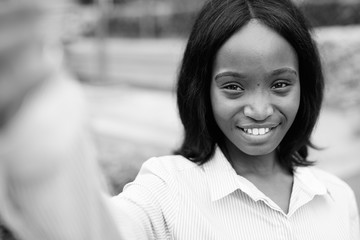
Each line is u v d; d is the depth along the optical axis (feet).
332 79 22.63
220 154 5.19
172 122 25.17
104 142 21.22
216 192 5.01
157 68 41.55
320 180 5.81
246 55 4.57
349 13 25.36
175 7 47.91
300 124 5.57
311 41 4.99
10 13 1.81
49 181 2.12
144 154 18.84
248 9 4.65
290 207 5.16
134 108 29.96
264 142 4.75
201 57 4.84
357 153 17.90
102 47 41.75
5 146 1.98
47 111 2.06
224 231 4.91
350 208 5.83
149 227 4.63
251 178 5.34
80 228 2.28
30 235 2.26
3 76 1.88
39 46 1.96
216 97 4.81
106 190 2.77
